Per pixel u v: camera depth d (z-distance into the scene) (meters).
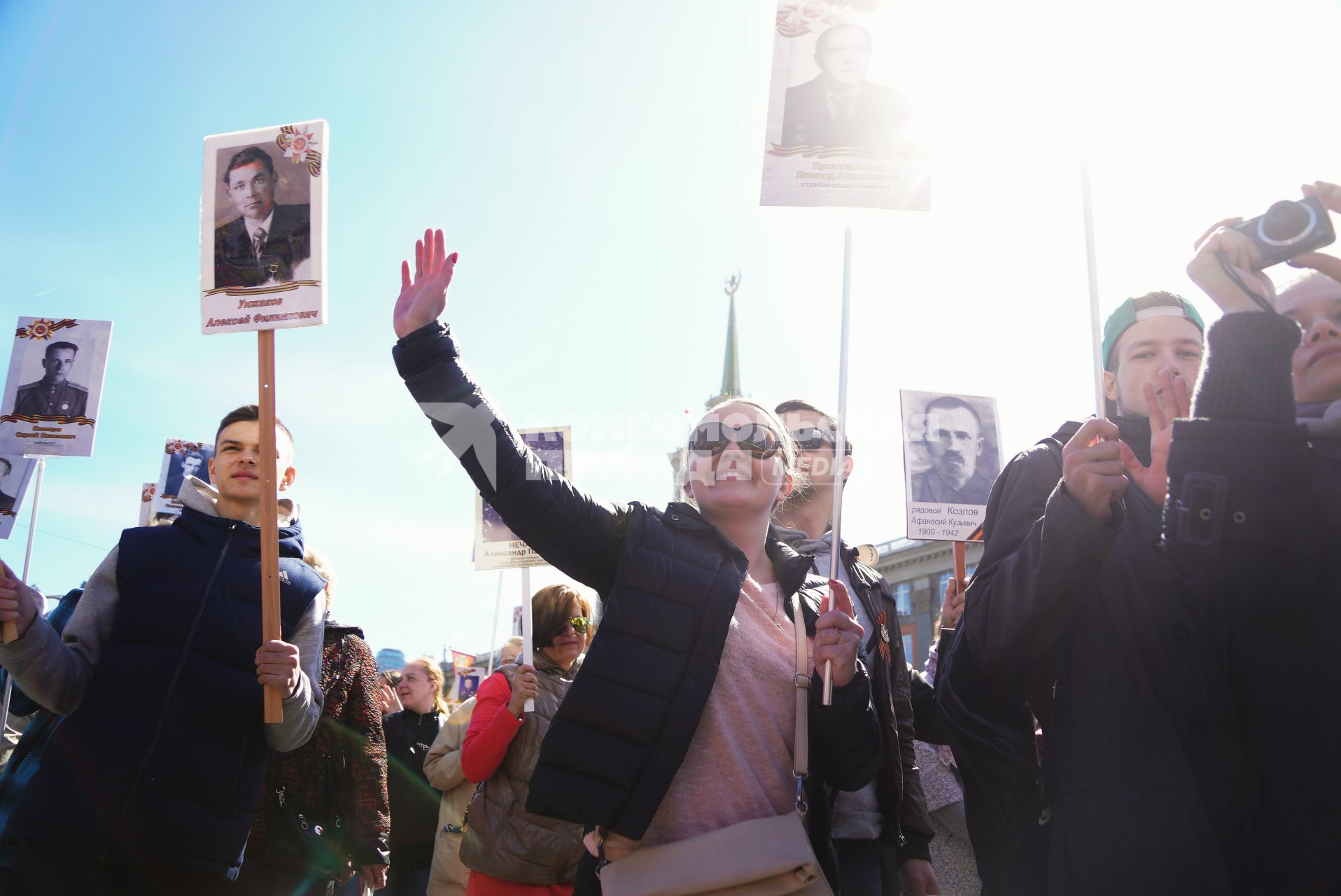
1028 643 2.08
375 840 3.87
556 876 3.81
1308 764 1.93
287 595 3.20
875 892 2.98
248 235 3.06
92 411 4.28
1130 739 2.03
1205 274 2.05
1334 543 2.03
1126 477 2.04
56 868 2.75
